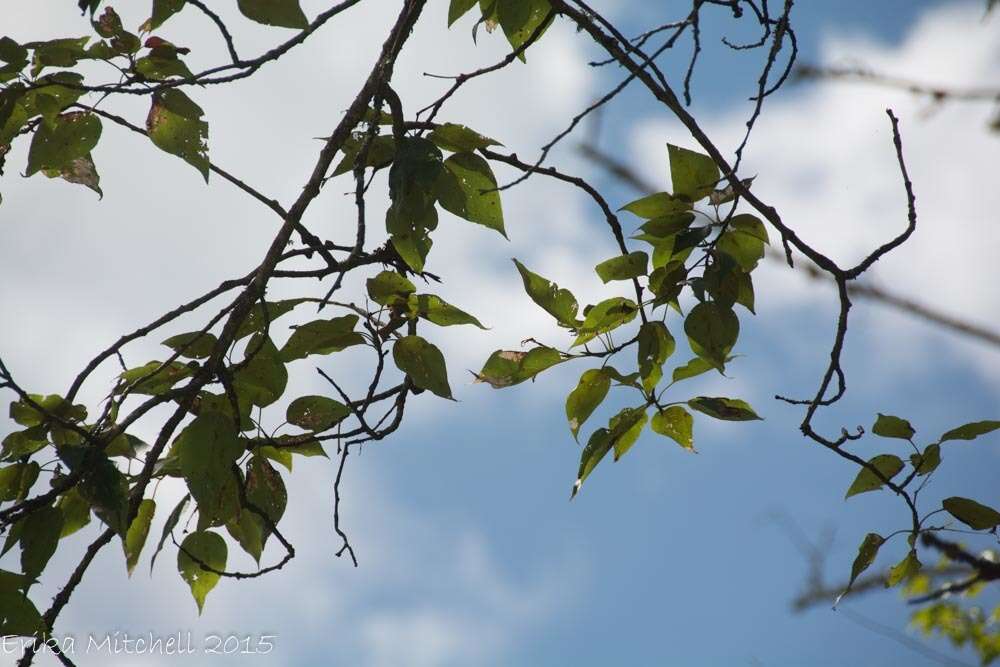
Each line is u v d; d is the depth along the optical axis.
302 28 3.82
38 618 3.75
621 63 3.85
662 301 3.88
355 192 3.84
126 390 3.85
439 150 3.88
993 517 3.88
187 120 3.89
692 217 3.88
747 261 3.89
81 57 3.86
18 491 3.86
